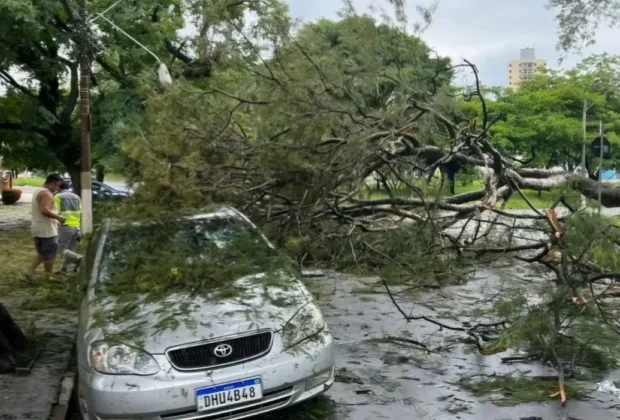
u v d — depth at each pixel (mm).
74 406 5582
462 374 5957
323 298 9172
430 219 10016
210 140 8750
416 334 7344
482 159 10711
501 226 10383
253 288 5211
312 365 4730
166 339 4520
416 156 10695
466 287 9844
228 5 9609
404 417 4945
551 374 5898
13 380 5922
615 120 33500
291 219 9852
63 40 16953
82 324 4961
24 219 24703
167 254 5715
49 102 21344
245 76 9461
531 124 32562
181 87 9062
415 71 10406
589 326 6051
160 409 4336
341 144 9312
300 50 9430
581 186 11430
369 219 10898
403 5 10273
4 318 6531
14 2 16375
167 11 19328
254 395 4488
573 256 6473
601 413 4957
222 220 6590
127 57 19156
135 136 8398
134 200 7348
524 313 6297
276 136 9180
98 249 6066
